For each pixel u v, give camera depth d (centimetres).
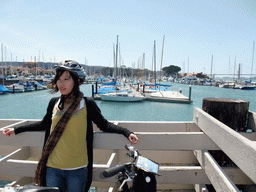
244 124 250
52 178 156
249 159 131
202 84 9825
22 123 254
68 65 154
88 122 169
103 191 266
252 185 210
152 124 273
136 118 2216
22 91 4644
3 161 209
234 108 242
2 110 2588
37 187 101
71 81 157
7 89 4331
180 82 12481
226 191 149
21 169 207
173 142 214
